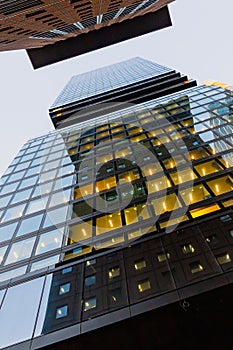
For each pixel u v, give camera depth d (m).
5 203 24.12
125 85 69.00
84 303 12.19
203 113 29.44
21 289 14.07
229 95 31.75
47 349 10.70
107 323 10.91
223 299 10.76
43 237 18.08
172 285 11.71
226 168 18.91
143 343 10.35
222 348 9.96
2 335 11.70
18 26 30.72
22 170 30.31
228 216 14.56
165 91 54.78
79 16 38.38
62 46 83.62
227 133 23.44
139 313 10.91
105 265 14.02
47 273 14.73
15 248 17.78
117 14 55.44
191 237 13.87
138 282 12.38
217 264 12.02
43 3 25.67
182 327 10.43
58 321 11.66
